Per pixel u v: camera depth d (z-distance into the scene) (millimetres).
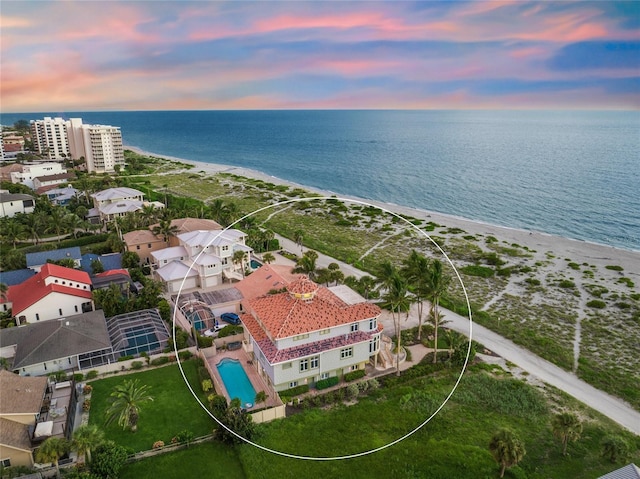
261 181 175000
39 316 59094
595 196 154375
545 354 53406
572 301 69625
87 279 65812
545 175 194625
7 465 34625
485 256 88125
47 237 96750
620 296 70875
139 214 98062
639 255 94375
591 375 49094
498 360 51812
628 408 43750
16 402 37594
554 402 44125
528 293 72750
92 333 50781
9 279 70000
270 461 34781
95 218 109750
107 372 48656
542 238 106125
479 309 65938
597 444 38062
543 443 38125
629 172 196625
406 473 33875
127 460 35969
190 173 192875
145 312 58125
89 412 42094
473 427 39625
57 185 135500
